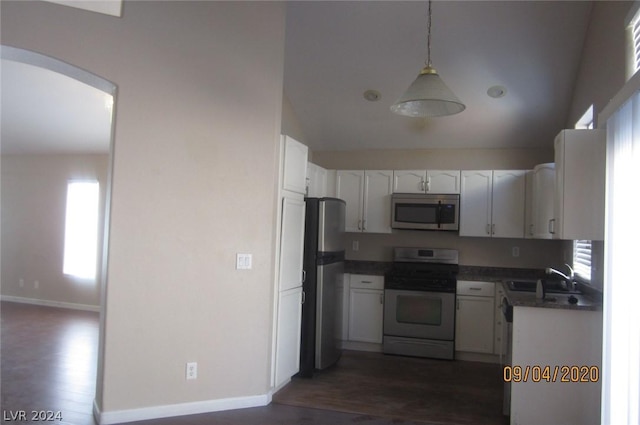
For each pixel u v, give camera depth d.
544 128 4.98
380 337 5.16
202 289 3.30
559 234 3.17
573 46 3.95
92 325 5.81
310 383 4.02
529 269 5.29
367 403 3.57
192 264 3.27
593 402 2.98
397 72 4.52
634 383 2.22
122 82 3.11
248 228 3.45
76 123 6.04
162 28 3.23
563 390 3.03
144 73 3.17
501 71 4.31
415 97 2.55
